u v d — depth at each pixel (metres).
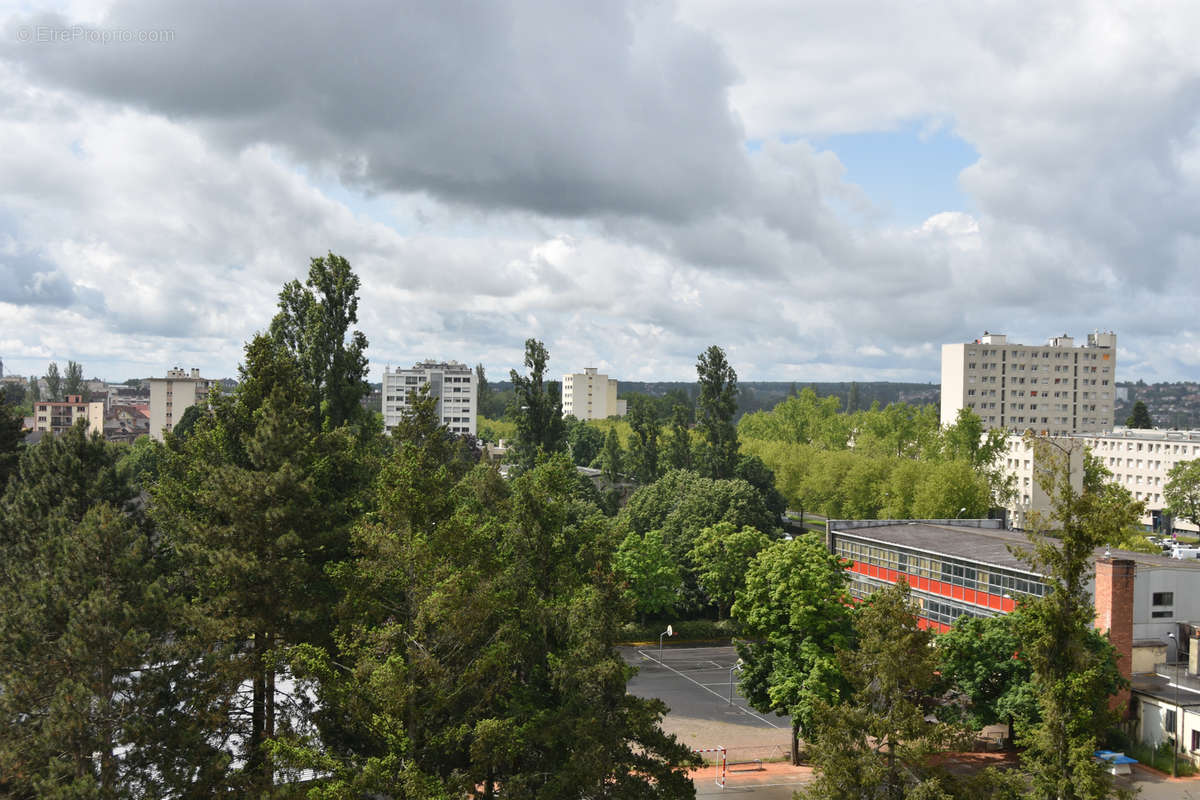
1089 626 60.16
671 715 68.44
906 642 34.28
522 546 42.81
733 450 129.75
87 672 35.38
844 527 93.12
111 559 37.44
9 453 60.81
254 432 46.75
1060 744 32.41
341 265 71.69
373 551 36.72
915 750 34.00
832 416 197.88
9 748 34.50
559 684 37.81
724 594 92.50
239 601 39.53
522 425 116.81
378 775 31.75
